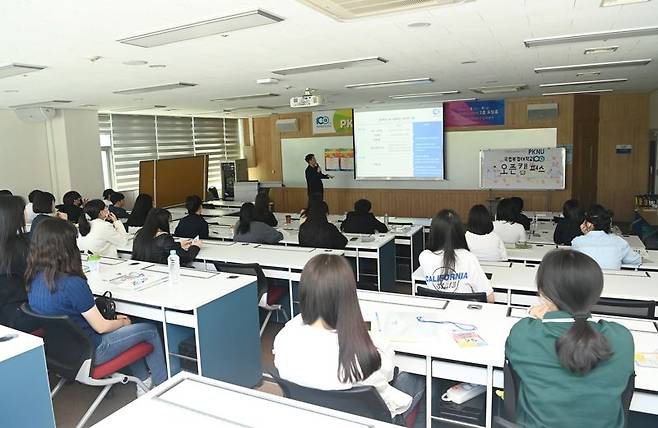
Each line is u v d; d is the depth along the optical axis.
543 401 1.35
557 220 5.80
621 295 2.77
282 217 7.11
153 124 9.72
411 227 5.97
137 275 3.29
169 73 4.78
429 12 2.82
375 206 10.18
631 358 1.35
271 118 11.10
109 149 8.93
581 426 1.32
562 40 3.73
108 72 4.60
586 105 8.88
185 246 4.25
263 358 3.67
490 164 8.74
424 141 9.45
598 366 1.31
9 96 6.16
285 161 11.08
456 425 2.12
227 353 2.96
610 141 9.40
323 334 1.60
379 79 5.73
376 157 9.88
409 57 4.32
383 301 2.60
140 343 2.80
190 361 2.88
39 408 2.06
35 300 2.54
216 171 11.26
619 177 9.42
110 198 7.00
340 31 3.22
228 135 11.57
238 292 3.04
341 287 1.56
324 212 4.82
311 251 4.38
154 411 1.39
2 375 1.93
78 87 5.53
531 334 1.42
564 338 1.32
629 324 2.19
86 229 4.44
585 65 5.07
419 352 2.03
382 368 1.67
